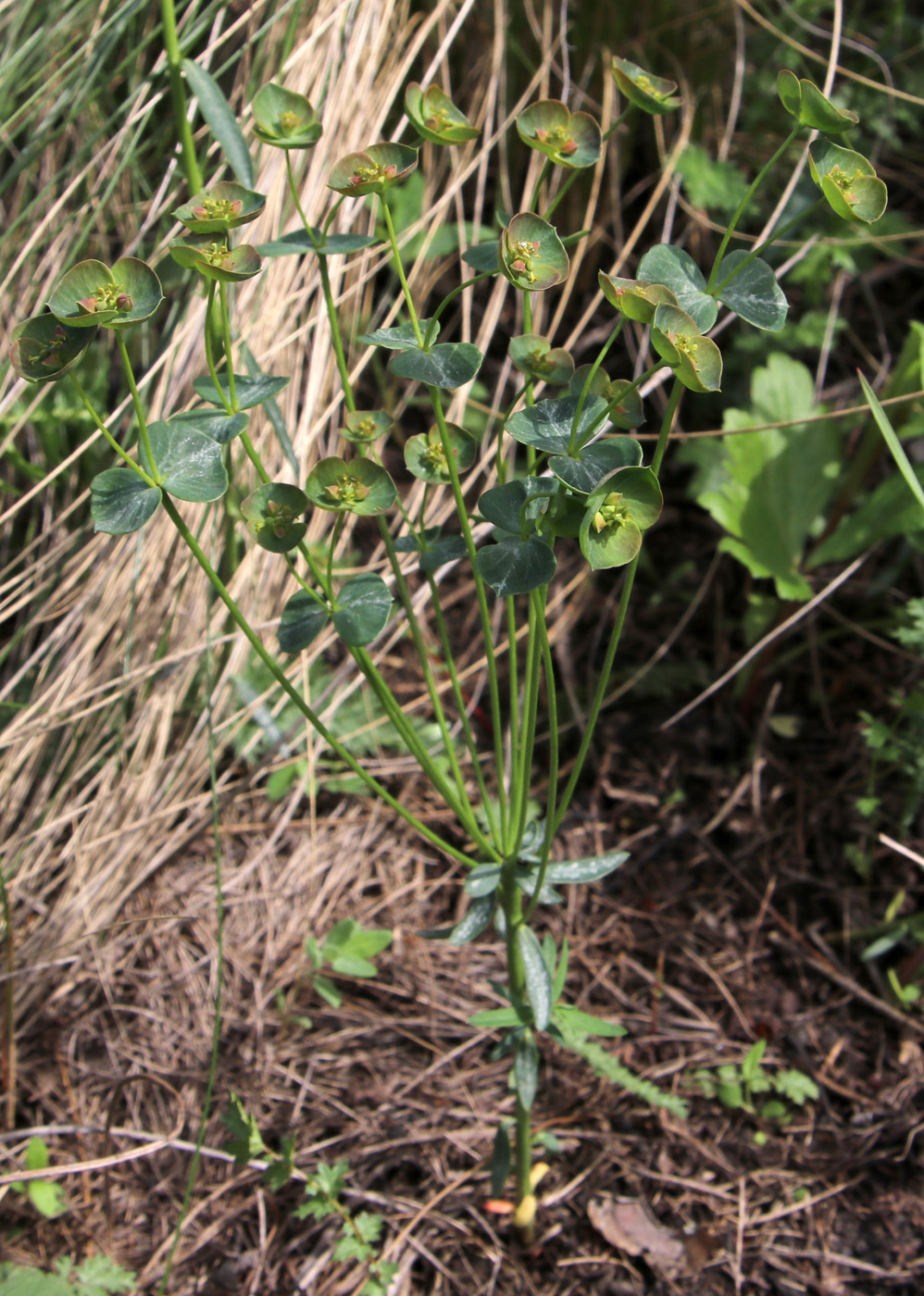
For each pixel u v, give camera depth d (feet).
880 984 2.39
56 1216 2.17
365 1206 2.20
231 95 2.38
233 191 1.58
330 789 2.59
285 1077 2.31
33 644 2.53
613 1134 2.27
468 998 2.41
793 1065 2.32
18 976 2.33
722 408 2.94
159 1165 2.23
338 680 2.59
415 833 2.59
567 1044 2.02
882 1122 2.25
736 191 2.84
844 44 3.03
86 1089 2.30
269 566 2.53
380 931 2.29
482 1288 2.14
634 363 3.03
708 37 2.99
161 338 2.38
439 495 2.74
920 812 2.53
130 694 2.46
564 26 2.65
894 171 3.29
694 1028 2.37
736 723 2.76
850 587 2.85
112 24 2.17
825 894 2.51
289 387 2.53
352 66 2.40
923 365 2.39
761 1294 2.12
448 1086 2.31
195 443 1.59
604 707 2.79
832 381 3.12
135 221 2.46
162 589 2.43
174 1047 2.33
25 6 2.24
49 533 2.53
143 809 2.47
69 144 2.48
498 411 2.72
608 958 2.46
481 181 2.64
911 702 2.41
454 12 2.75
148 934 2.43
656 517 1.50
